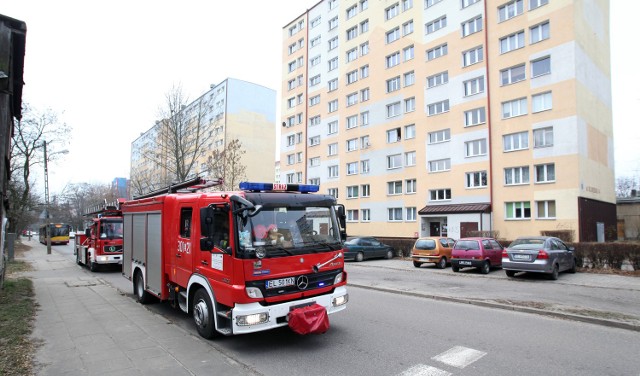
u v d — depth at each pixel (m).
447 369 5.17
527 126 26.88
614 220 30.95
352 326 7.41
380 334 6.84
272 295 5.86
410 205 34.53
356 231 39.94
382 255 24.12
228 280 5.86
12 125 12.43
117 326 7.37
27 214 35.88
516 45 28.02
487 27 29.47
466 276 15.35
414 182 34.66
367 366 5.29
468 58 30.94
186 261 7.30
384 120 37.69
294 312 5.82
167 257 8.24
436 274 16.19
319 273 6.43
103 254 16.95
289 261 6.09
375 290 12.12
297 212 6.49
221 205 6.18
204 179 8.77
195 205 7.11
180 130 30.47
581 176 24.77
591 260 15.90
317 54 46.97
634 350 5.93
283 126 52.28
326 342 6.37
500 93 28.45
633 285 12.23
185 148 35.50
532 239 14.45
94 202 75.31
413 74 35.38
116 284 13.47
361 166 40.00
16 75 10.59
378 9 38.97
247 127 59.94
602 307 8.91
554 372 5.05
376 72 38.84
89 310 8.85
